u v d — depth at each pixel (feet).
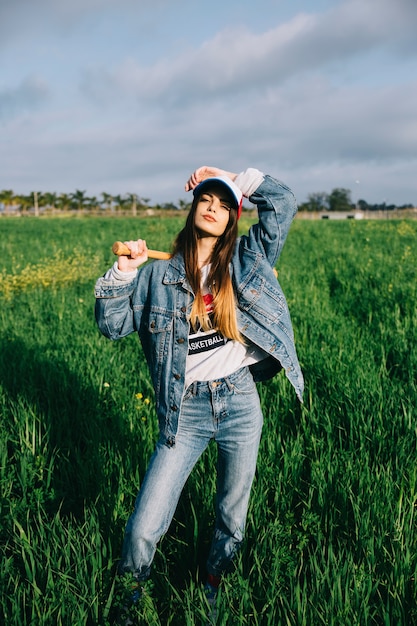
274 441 12.39
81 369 17.35
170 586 8.59
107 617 7.96
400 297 28.37
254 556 8.77
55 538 9.13
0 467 11.80
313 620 7.58
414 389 14.78
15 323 24.71
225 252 8.02
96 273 41.60
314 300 27.58
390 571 8.60
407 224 82.53
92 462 11.89
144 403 14.44
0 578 8.49
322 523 10.00
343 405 14.24
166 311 8.11
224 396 8.00
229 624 7.54
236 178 8.61
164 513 7.98
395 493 10.52
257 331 8.16
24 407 14.83
